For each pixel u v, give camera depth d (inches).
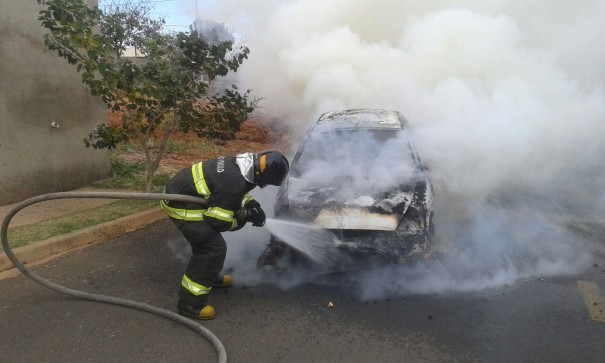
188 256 191.5
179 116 260.5
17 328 134.2
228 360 120.6
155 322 139.3
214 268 139.8
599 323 140.2
